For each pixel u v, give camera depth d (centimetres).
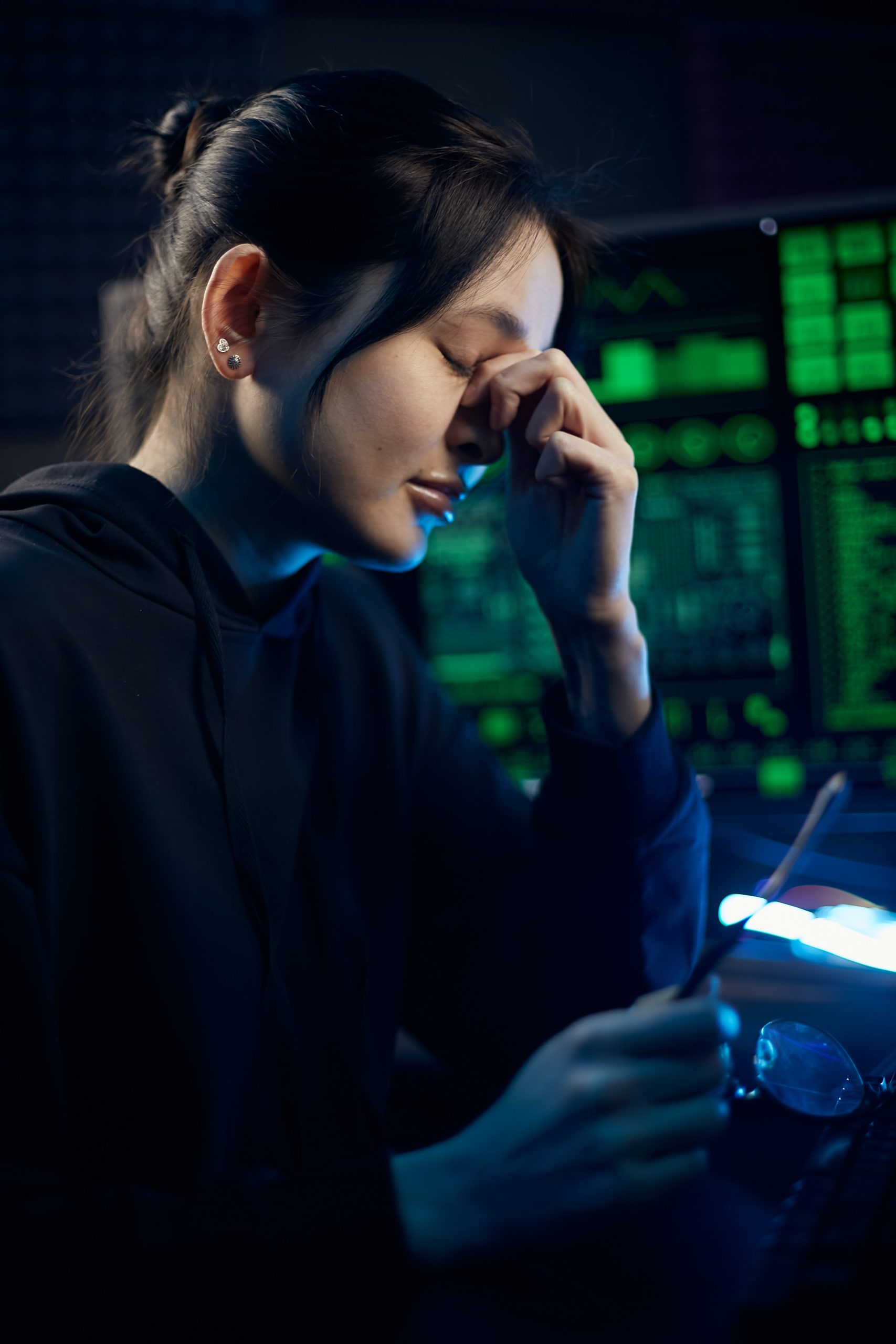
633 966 80
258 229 66
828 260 110
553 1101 41
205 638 67
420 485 69
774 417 111
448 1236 42
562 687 84
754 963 93
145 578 66
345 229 64
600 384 114
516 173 68
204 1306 41
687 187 176
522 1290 49
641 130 177
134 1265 41
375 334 63
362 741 86
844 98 176
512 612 115
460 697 117
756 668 112
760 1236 54
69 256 177
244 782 69
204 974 61
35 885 56
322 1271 42
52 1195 47
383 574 118
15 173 177
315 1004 72
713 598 112
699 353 112
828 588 110
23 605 60
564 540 80
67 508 67
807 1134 68
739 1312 35
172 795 63
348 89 69
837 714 110
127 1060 60
